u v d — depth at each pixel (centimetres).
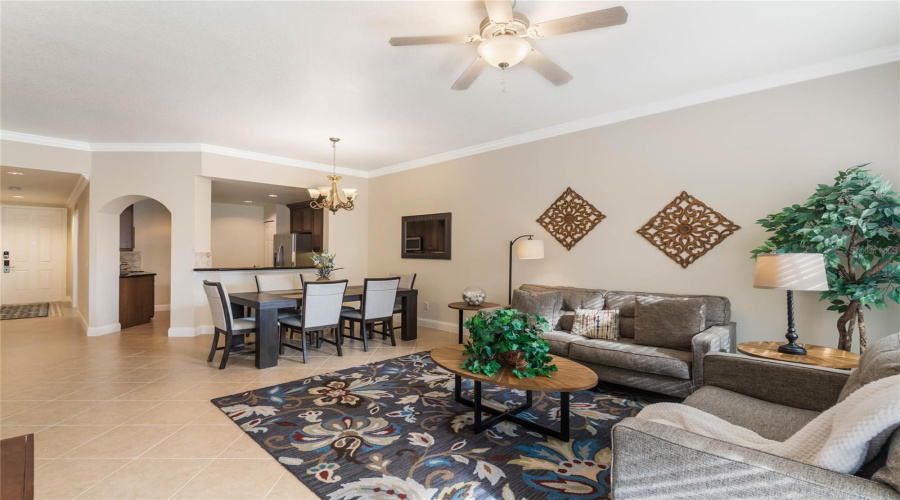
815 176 304
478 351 253
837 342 294
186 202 518
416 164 612
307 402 302
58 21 241
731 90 339
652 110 381
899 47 271
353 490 191
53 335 529
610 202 410
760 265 255
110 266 548
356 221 687
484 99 369
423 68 304
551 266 457
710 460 118
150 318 659
